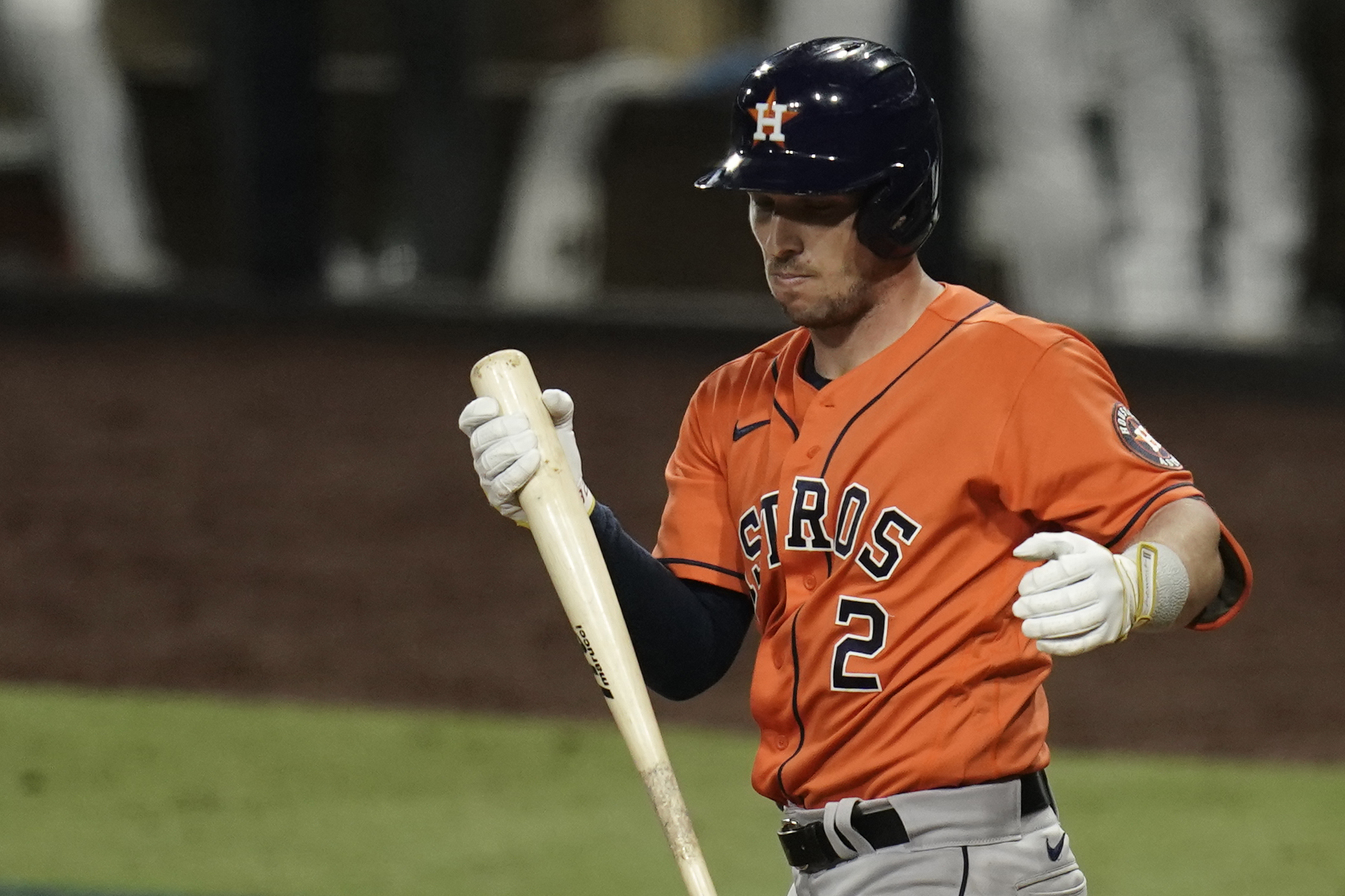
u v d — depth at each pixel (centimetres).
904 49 4662
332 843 1945
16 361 4950
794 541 959
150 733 2345
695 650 1042
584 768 2231
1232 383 4694
